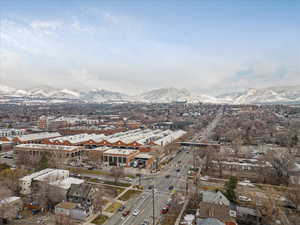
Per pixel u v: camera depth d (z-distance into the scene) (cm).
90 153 15662
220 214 7538
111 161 15262
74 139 19450
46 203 8969
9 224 7700
